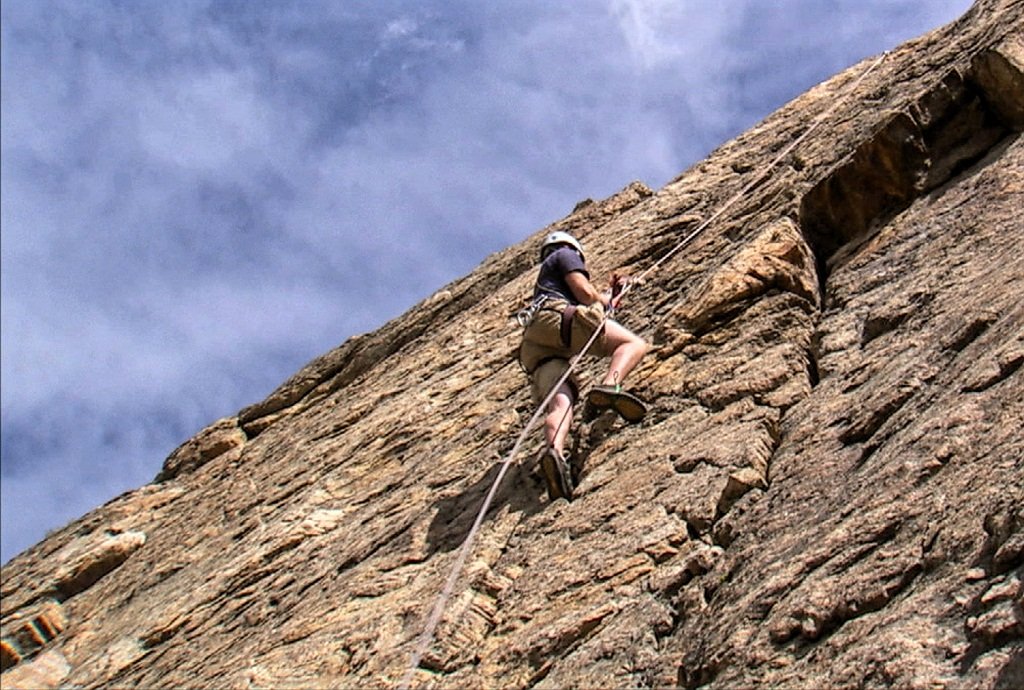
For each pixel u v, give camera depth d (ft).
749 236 30.78
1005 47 27.78
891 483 18.15
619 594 20.04
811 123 36.91
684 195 37.88
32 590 41.29
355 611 25.25
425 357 40.37
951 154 28.30
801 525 18.85
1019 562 14.87
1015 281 21.67
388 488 31.94
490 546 23.93
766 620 16.85
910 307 23.88
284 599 28.84
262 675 24.53
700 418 24.13
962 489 17.02
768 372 24.35
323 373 46.55
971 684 13.71
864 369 22.65
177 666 29.25
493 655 20.38
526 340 27.27
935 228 26.25
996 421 17.99
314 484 35.78
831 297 26.71
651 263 34.68
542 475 25.79
